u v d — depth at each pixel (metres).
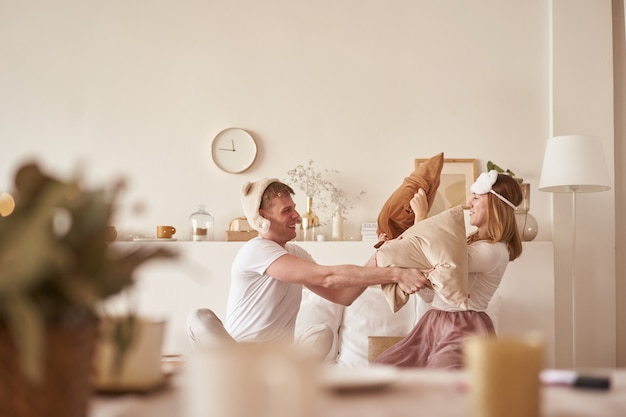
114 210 0.71
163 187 4.45
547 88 4.39
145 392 0.94
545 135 4.38
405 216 3.12
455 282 2.58
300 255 2.96
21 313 0.62
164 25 4.53
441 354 2.47
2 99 4.52
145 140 4.48
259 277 2.72
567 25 4.34
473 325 2.61
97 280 0.69
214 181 4.43
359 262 4.09
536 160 4.36
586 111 4.30
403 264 2.65
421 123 4.41
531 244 4.05
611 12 4.34
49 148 4.49
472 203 2.91
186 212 4.42
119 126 4.49
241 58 4.50
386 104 4.43
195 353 0.67
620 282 4.29
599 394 0.97
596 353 4.18
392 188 4.39
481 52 4.43
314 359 0.66
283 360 0.64
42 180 0.69
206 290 4.09
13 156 4.50
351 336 3.54
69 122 4.50
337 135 4.43
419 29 4.46
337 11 4.50
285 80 4.47
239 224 4.24
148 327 0.96
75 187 0.70
